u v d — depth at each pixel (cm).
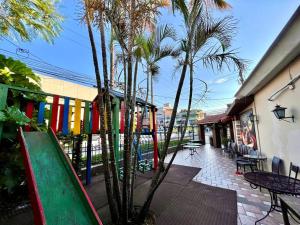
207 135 1639
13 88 204
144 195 326
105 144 208
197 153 894
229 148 777
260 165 485
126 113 221
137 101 449
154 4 223
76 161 399
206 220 236
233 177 449
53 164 162
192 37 219
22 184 254
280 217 247
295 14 191
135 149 263
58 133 277
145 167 516
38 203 112
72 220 128
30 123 241
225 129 1105
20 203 260
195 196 321
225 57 219
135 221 212
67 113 288
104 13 214
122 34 221
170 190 353
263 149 462
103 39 213
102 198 308
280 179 258
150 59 286
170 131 224
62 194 141
